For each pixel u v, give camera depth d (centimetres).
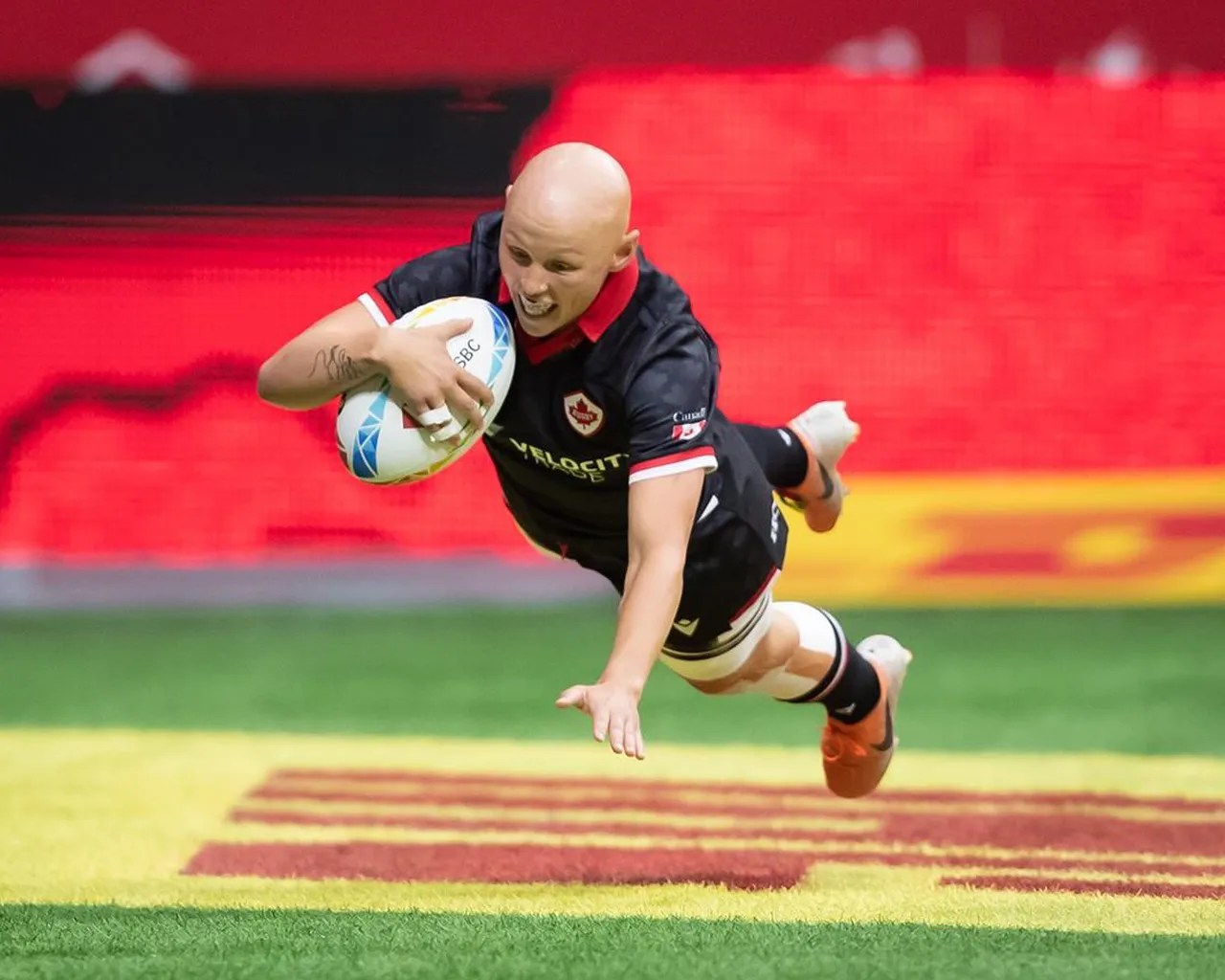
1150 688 2458
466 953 1136
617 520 1249
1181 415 3031
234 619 3005
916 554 3033
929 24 3055
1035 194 3042
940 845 1562
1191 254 3036
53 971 1098
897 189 3059
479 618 2995
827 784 1503
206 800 1767
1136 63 3038
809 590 3034
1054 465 3042
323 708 2375
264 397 1127
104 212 3081
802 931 1211
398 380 1072
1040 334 3045
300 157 3075
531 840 1582
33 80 3072
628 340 1116
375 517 3094
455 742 2148
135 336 3083
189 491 3094
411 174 3077
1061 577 3027
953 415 3055
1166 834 1614
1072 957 1140
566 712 2352
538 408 1157
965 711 2322
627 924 1232
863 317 3066
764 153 3072
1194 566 3012
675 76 3064
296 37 3069
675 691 2516
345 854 1522
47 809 1717
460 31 3061
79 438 3094
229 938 1184
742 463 1258
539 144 3072
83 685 2525
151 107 3077
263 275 3083
